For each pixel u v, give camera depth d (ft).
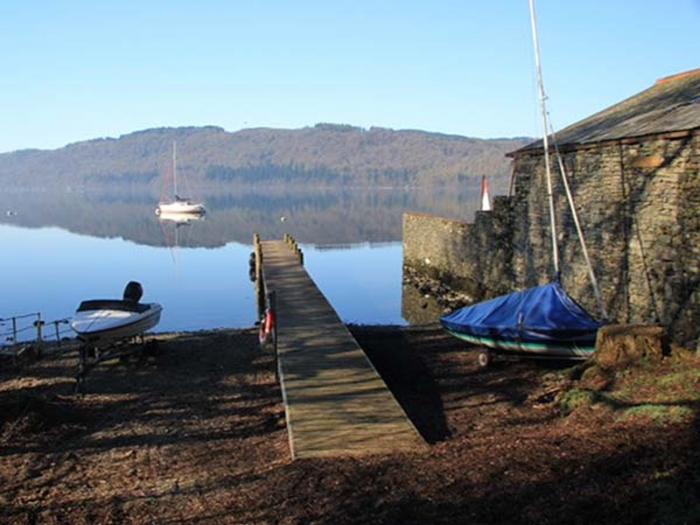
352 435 31.12
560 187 63.67
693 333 45.11
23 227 249.14
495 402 38.52
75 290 111.55
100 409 40.88
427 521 22.07
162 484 28.48
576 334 43.96
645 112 58.70
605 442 26.32
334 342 49.85
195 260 150.41
